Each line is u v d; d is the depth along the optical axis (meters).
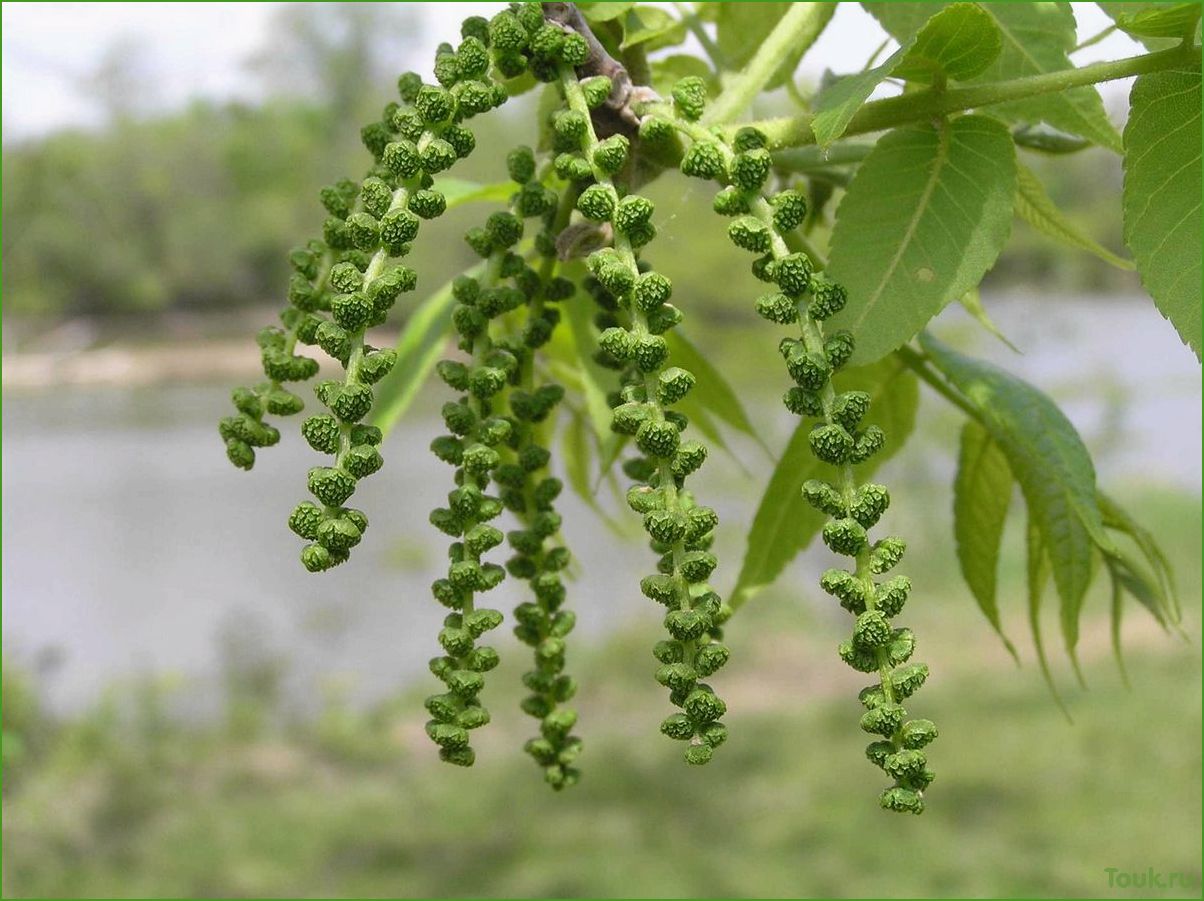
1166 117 0.84
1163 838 5.35
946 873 5.19
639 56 1.11
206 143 33.31
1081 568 1.18
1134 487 10.80
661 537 0.73
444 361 0.93
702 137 0.88
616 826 6.25
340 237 0.96
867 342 0.89
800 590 10.23
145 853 6.17
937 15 0.85
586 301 1.33
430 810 6.70
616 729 7.96
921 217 0.91
